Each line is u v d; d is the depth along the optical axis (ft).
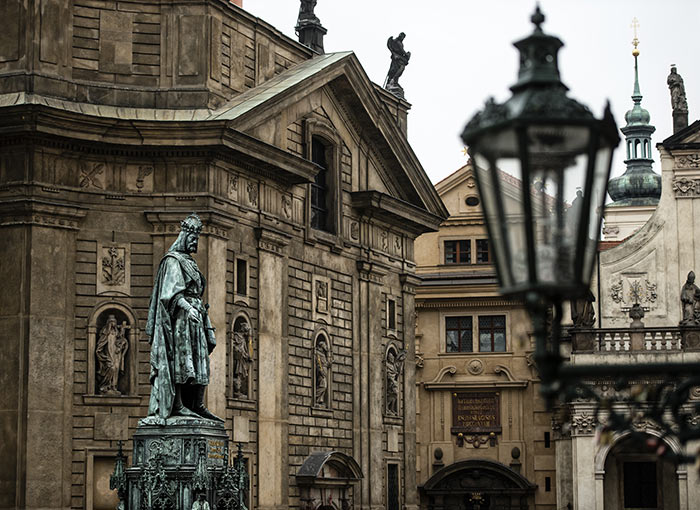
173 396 117.19
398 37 215.31
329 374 181.27
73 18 153.38
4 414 145.38
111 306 150.30
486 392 253.24
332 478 174.81
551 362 28.91
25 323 145.79
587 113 27.84
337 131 187.21
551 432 247.70
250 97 161.68
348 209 190.49
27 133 145.69
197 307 118.11
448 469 248.52
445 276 255.70
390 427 198.59
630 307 213.25
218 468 119.03
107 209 151.12
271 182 166.50
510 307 253.24
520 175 27.91
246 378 159.43
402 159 201.05
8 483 144.05
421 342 256.73
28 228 146.82
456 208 259.80
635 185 348.18
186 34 155.94
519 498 246.88
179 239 119.34
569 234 27.96
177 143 150.51
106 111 151.84
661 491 213.25
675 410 31.27
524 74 28.81
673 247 212.84
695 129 212.64
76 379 148.15
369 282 194.39
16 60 150.00
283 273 168.66
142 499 115.85
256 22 166.81
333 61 177.27
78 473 146.92
